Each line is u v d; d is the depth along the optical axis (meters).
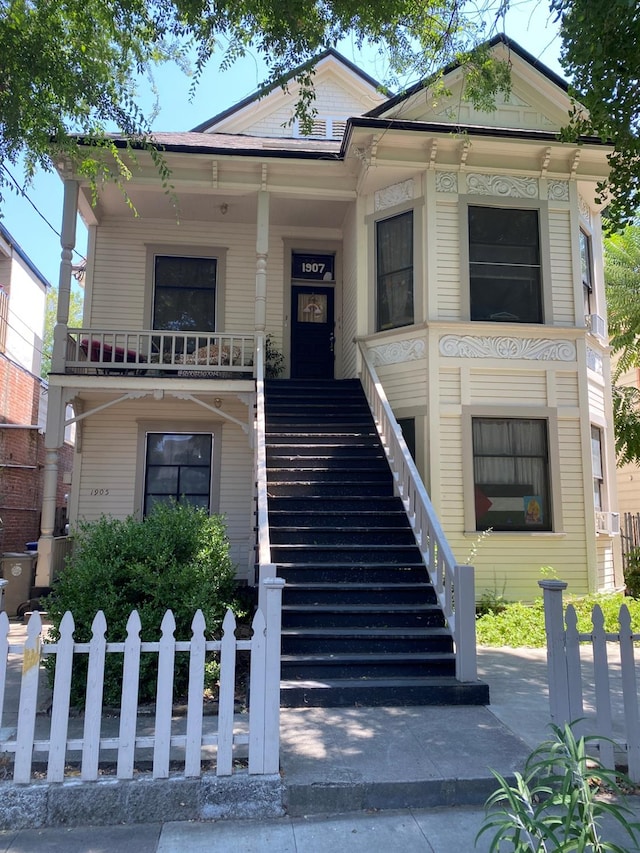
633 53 4.77
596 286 11.31
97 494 11.55
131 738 3.62
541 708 5.14
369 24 6.67
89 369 11.20
